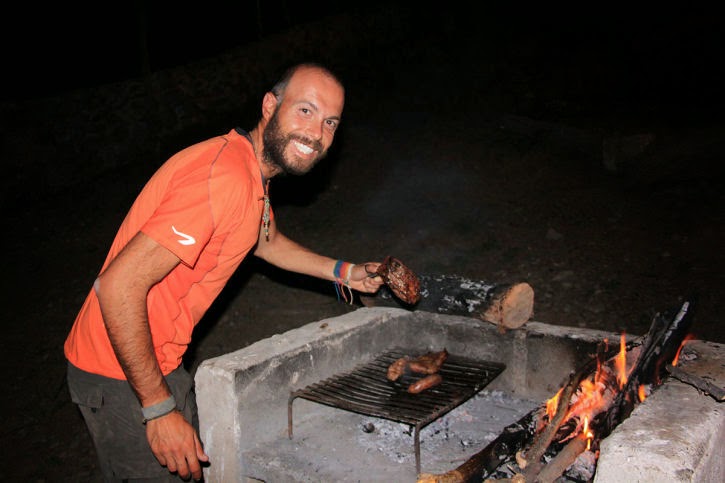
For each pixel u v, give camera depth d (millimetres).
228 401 2623
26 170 7246
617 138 6988
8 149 7113
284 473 2547
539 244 5871
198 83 8961
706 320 4441
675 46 9719
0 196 7043
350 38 10812
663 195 6359
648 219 5984
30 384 4621
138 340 1751
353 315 3445
